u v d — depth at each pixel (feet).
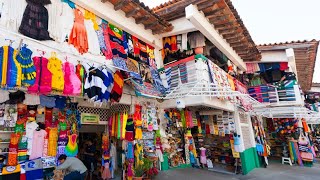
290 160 36.32
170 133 25.70
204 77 21.27
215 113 30.50
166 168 24.03
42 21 13.64
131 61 20.22
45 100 14.89
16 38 12.10
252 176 26.08
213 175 25.07
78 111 17.56
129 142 20.04
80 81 14.46
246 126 33.58
